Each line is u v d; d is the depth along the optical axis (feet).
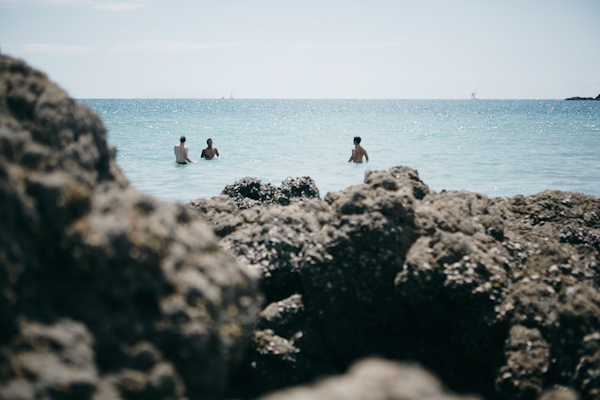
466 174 49.57
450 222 17.13
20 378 6.89
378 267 15.31
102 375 7.77
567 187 43.65
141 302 8.71
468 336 14.23
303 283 15.69
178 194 39.55
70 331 7.71
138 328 8.37
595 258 18.47
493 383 13.60
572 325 12.88
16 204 7.82
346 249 15.44
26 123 9.32
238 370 14.69
